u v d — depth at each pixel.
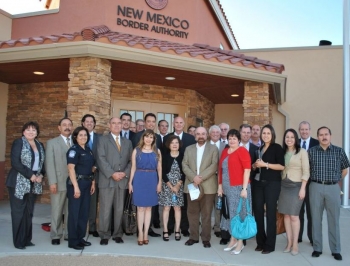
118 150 6.13
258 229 5.86
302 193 5.58
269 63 8.95
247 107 8.87
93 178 6.02
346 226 7.53
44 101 9.80
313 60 12.35
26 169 5.47
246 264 5.22
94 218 6.51
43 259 5.27
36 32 9.67
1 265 4.99
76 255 5.45
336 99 12.15
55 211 5.86
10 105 10.10
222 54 9.36
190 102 10.34
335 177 5.55
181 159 6.33
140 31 9.45
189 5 10.25
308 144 6.57
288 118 12.31
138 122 7.76
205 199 6.02
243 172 5.69
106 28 8.64
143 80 9.28
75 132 5.75
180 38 10.03
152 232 6.57
